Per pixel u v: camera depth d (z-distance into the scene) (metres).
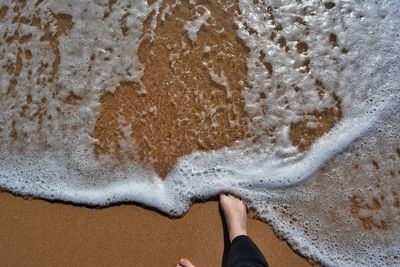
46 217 1.69
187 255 1.63
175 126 1.79
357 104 1.78
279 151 1.75
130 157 1.76
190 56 1.85
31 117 1.83
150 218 1.67
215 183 1.70
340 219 1.67
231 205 1.64
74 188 1.73
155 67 1.85
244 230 1.61
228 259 1.54
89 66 1.86
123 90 1.83
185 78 1.83
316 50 1.84
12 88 1.86
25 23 1.91
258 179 1.71
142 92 1.82
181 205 1.68
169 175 1.73
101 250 1.64
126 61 1.86
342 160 1.73
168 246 1.64
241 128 1.78
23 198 1.72
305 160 1.73
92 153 1.77
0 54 1.89
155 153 1.76
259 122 1.78
